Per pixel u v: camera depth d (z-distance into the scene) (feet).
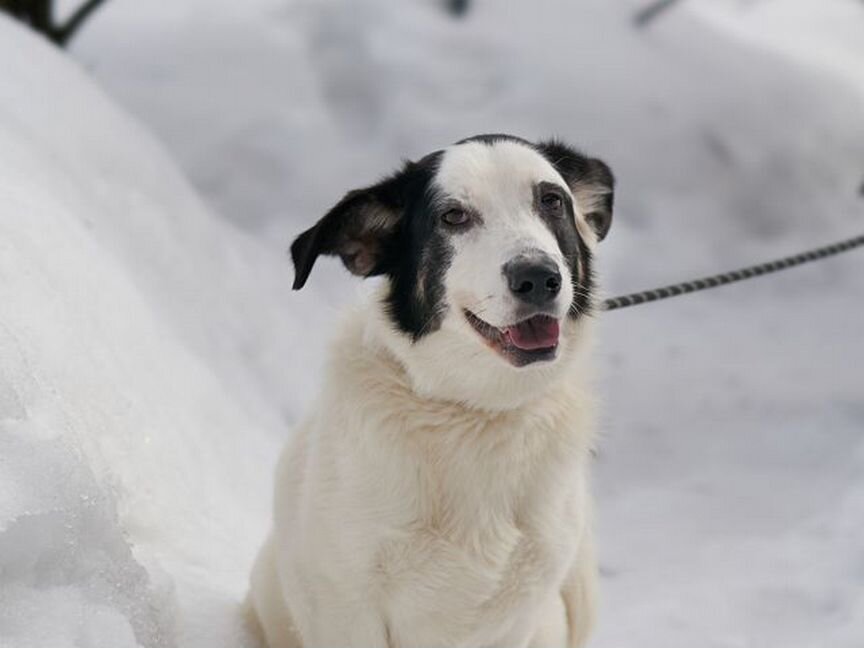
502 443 18.48
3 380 16.69
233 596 21.68
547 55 59.62
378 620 18.57
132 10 62.54
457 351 18.19
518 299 17.26
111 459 22.15
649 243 54.29
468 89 58.49
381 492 18.12
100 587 16.12
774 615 29.12
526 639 19.63
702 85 59.98
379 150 56.39
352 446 18.33
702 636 28.17
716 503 38.09
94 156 37.32
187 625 20.17
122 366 25.00
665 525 36.70
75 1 63.36
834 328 50.78
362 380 18.69
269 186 55.21
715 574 32.40
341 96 58.80
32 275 23.63
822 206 57.77
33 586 15.24
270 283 46.96
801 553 32.48
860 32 69.15
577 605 21.34
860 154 59.93
